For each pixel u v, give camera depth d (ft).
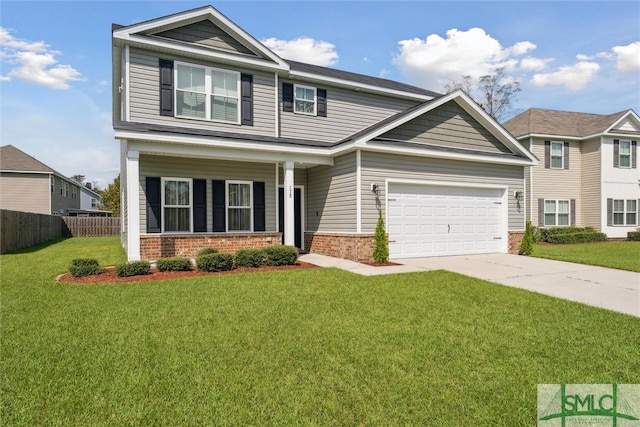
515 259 37.96
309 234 44.34
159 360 12.27
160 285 23.45
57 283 24.21
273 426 8.84
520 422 9.16
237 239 38.27
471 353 13.17
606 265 33.55
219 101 38.32
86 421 8.96
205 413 9.32
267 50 39.70
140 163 35.37
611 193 68.59
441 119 40.24
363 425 8.91
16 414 9.19
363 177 35.78
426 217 39.14
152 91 35.47
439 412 9.48
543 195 68.49
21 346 13.35
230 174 39.42
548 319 17.35
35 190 84.89
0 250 43.19
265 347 13.41
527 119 73.67
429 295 21.49
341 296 20.94
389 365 12.09
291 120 43.21
